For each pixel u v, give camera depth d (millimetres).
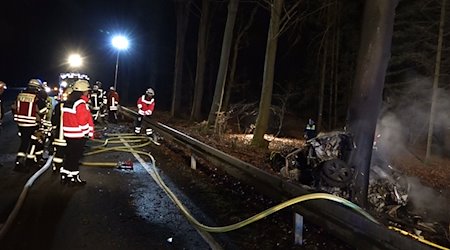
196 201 7426
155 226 6012
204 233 5828
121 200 7242
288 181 5977
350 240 4492
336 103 28344
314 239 5879
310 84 31719
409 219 8430
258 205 7410
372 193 8609
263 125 16141
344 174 7703
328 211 4945
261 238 5797
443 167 20297
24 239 5301
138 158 11609
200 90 25906
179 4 28250
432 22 21859
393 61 23609
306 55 31844
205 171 10305
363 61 8086
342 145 8445
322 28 27797
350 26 26953
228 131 22547
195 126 21953
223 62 20250
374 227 4195
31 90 9141
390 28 7973
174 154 12625
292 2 22891
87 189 7852
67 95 8383
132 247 5219
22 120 9000
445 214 10922
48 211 6434
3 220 5957
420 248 3621
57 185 8031
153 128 15148
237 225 5703
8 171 8945
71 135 7949
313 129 19016
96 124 20312
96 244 5258
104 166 10148
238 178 7578
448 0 20281
